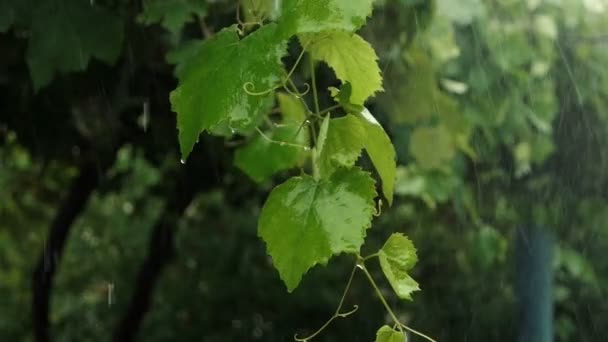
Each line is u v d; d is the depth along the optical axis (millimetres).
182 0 3121
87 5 3008
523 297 5469
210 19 3521
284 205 1805
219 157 4801
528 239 5629
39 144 4730
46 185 8836
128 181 9438
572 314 6797
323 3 1693
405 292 1871
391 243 1894
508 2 5320
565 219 5875
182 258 11094
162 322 11016
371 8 1684
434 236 6816
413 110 3945
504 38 5270
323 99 3811
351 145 1815
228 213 11094
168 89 4320
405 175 5418
